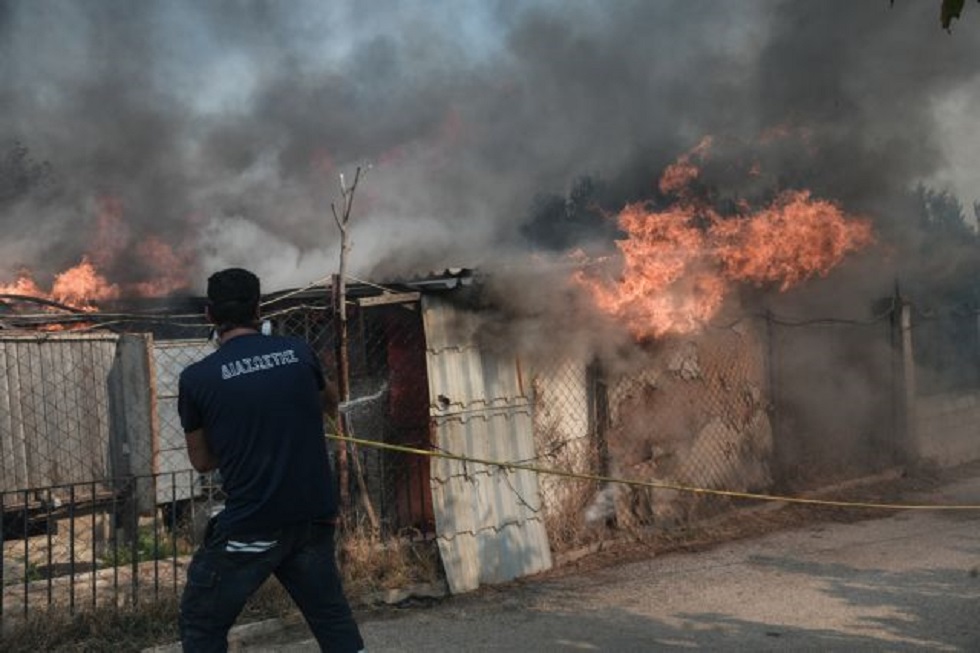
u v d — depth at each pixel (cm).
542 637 557
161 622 571
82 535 869
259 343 367
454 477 686
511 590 671
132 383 902
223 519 354
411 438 751
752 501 906
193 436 359
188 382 356
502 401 737
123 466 903
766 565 712
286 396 359
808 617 578
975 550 743
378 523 702
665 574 696
